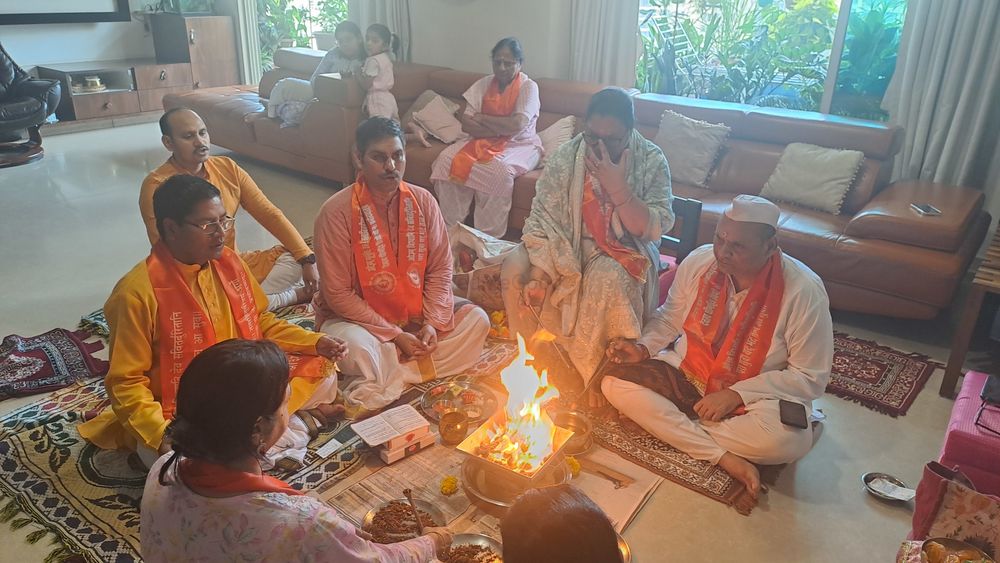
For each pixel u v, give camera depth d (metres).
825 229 3.33
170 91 7.17
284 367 1.20
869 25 4.11
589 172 2.63
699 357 2.35
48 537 1.91
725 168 3.99
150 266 1.94
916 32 3.75
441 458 2.21
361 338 2.46
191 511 1.15
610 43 4.75
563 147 2.71
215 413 1.12
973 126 3.71
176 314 1.96
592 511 0.94
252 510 1.14
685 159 4.03
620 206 2.54
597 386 2.54
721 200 3.78
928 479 1.66
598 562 0.91
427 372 2.63
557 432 2.06
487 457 1.95
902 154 3.97
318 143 5.01
